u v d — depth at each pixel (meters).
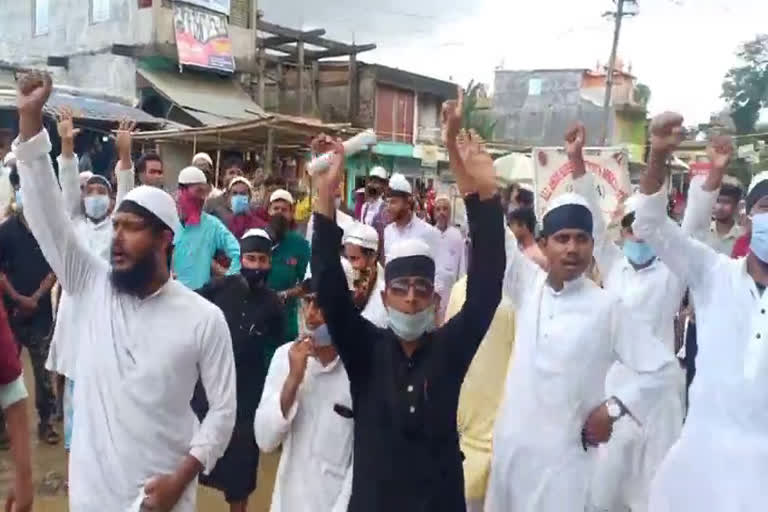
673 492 3.60
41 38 22.78
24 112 3.01
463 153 3.06
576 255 3.76
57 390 7.03
